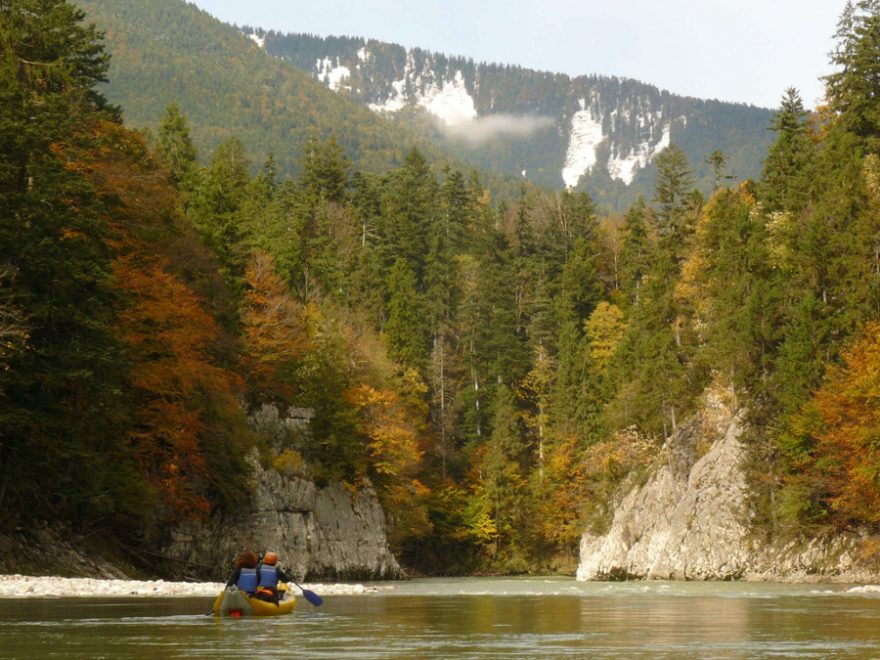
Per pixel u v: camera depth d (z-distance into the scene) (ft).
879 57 283.59
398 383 354.13
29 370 141.59
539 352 441.27
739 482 233.55
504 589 171.63
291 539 231.09
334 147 546.67
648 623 76.69
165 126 355.56
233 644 59.36
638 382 317.42
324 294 411.13
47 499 151.74
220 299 236.63
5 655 53.78
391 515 311.68
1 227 140.77
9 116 148.66
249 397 245.65
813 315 231.71
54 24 193.67
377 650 56.54
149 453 183.93
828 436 201.87
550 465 389.60
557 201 596.29
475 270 497.46
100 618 77.46
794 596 131.75
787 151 309.42
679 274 345.51
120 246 184.24
